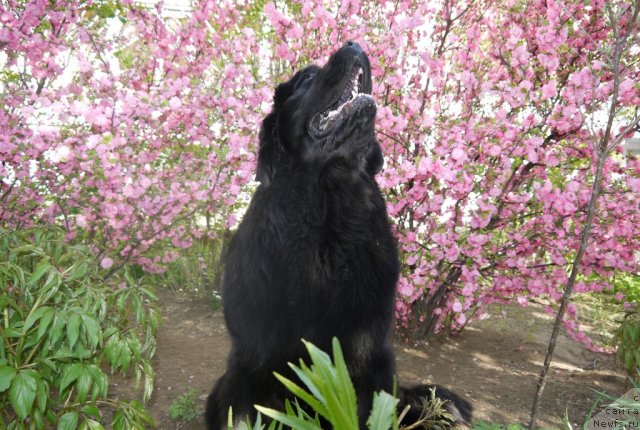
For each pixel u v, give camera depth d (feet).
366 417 7.88
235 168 12.68
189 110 12.35
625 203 11.39
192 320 17.72
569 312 13.41
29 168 12.06
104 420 10.19
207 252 19.81
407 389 9.80
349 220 8.01
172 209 12.76
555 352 15.55
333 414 3.23
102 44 12.17
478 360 14.71
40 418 7.50
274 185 8.58
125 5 13.58
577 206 11.75
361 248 8.01
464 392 12.32
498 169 12.24
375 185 9.07
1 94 11.60
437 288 15.15
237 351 7.96
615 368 14.28
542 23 13.44
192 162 13.38
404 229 13.52
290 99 9.06
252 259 7.97
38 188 12.62
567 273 14.53
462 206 12.85
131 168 11.91
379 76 13.23
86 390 7.02
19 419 7.17
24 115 11.21
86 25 12.45
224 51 13.82
